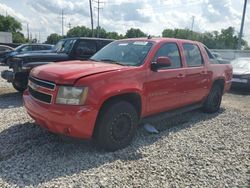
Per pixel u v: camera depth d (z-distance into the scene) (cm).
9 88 948
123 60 500
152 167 395
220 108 764
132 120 457
